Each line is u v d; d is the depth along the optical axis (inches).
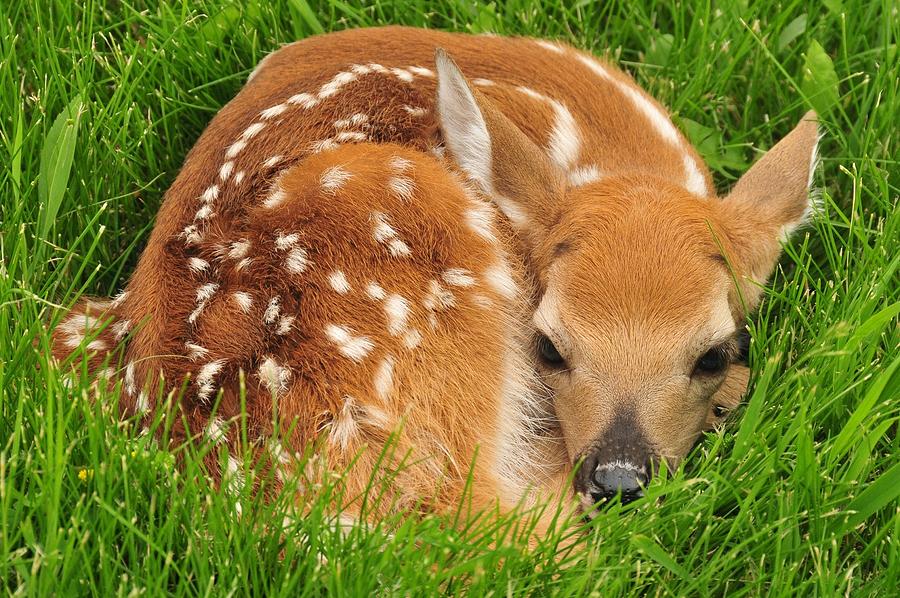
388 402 298.7
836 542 277.1
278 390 291.6
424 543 265.0
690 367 310.3
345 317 301.6
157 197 402.0
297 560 268.5
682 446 312.2
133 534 263.6
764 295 358.9
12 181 361.1
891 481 279.7
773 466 288.5
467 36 397.1
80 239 346.6
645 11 453.1
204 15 427.5
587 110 374.9
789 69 438.9
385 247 310.7
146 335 304.3
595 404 306.3
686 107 426.3
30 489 269.1
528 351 327.0
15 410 292.0
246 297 302.5
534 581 266.2
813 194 360.8
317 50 385.4
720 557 280.1
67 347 318.0
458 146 335.6
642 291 310.0
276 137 340.5
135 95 409.1
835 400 307.7
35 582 249.9
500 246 329.4
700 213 328.8
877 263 348.2
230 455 285.0
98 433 273.3
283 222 312.7
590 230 324.2
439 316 310.5
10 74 390.3
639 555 282.0
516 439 318.0
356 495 287.9
